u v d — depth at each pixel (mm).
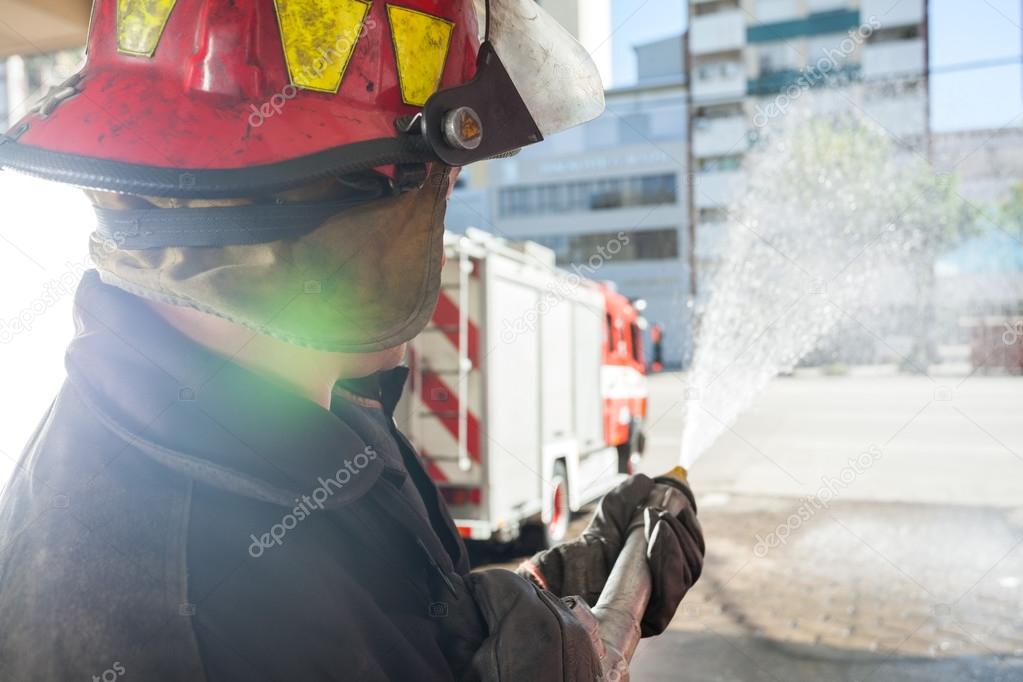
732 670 3936
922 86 27672
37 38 2383
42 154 662
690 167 35656
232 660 566
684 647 4227
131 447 604
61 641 548
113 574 562
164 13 696
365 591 642
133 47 701
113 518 579
